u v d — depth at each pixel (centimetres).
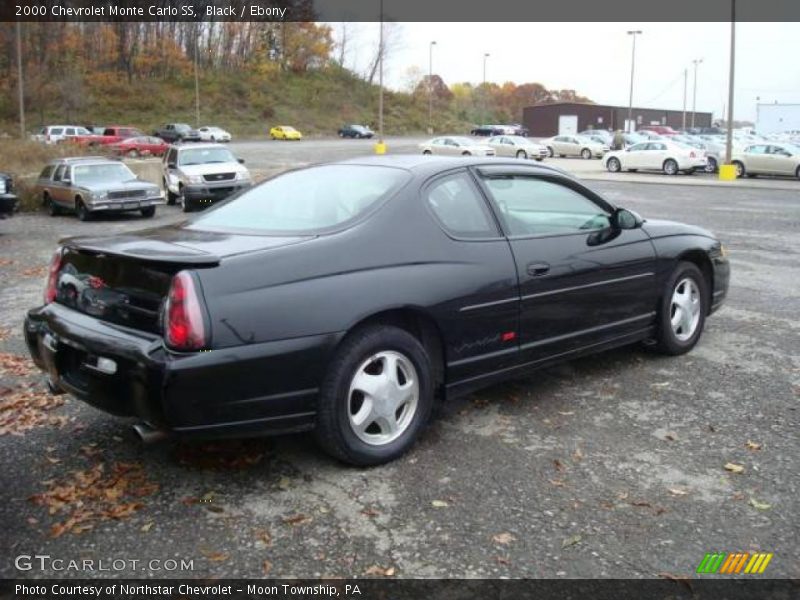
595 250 485
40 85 7000
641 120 10912
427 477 374
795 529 324
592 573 292
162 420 329
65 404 479
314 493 358
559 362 476
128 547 313
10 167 2842
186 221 451
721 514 337
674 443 413
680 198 2170
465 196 435
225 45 9456
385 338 379
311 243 367
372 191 411
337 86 10031
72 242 391
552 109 9900
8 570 296
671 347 561
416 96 10794
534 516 335
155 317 339
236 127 8119
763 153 3095
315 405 359
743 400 479
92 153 3528
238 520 334
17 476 377
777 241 1245
